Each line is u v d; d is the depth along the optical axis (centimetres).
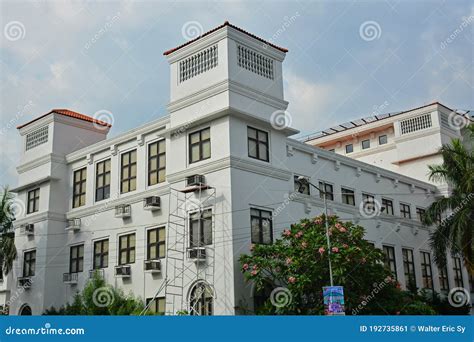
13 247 3144
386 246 3428
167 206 2678
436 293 3472
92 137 3550
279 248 2255
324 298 2020
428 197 3975
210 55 2580
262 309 2209
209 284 2334
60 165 3328
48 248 3161
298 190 2792
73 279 3077
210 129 2511
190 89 2625
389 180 3622
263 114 2586
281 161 2652
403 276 3481
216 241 2353
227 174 2377
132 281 2750
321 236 2233
